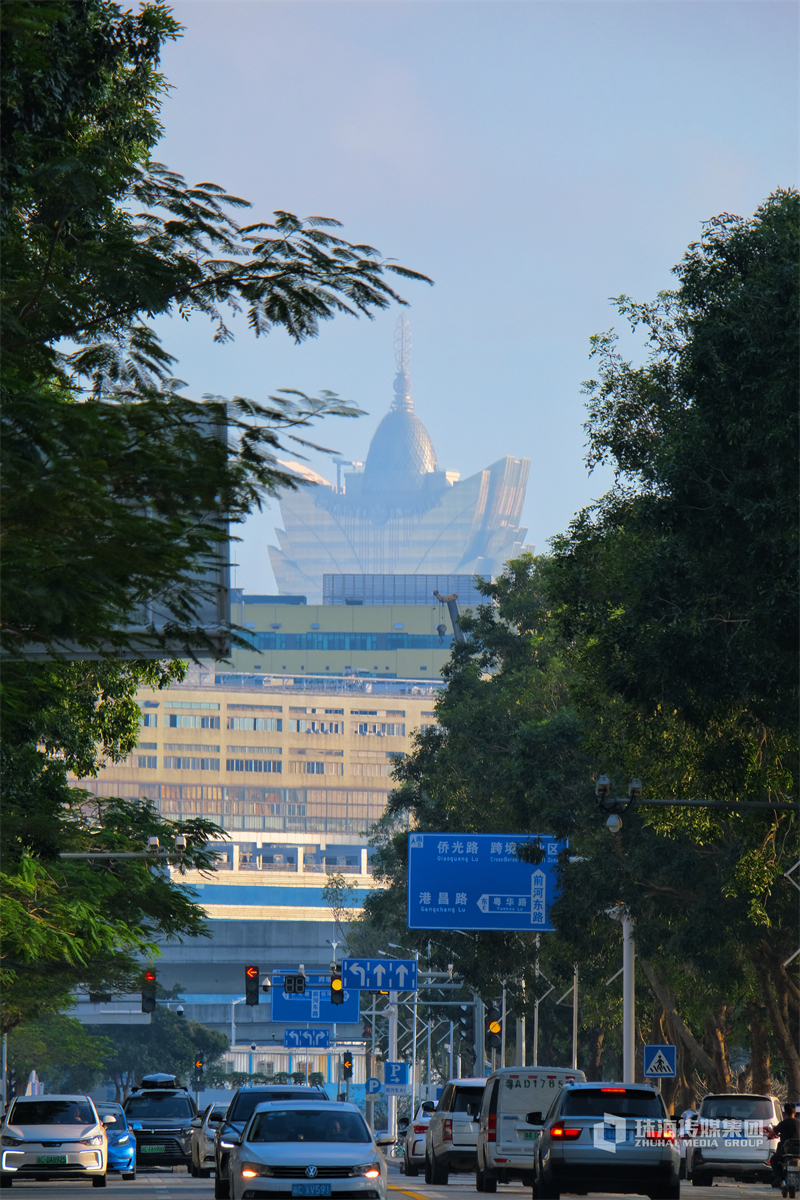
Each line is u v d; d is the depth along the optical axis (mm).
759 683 128500
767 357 123062
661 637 131000
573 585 166000
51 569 45688
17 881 118250
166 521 48031
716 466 129500
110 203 53281
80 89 69750
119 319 50812
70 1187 128625
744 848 153875
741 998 195250
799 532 123188
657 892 188750
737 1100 151250
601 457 163875
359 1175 72938
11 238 52906
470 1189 126438
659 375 158875
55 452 46094
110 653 54125
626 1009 197875
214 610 52188
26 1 49156
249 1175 72438
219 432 48656
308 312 51938
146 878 151125
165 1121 177500
